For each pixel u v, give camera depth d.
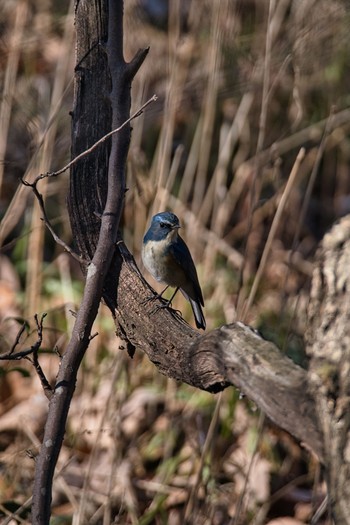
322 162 14.73
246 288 12.22
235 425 10.87
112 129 6.12
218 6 11.57
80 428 9.78
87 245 6.26
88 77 6.34
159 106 13.72
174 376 5.37
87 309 5.79
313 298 4.32
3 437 10.89
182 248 9.46
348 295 4.20
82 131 6.33
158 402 11.13
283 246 13.97
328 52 14.22
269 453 10.55
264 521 10.07
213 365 4.70
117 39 6.12
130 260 6.03
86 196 6.27
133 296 5.80
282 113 14.18
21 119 13.16
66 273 12.55
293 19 13.27
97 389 10.98
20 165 12.92
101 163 6.27
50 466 5.58
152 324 5.62
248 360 4.39
